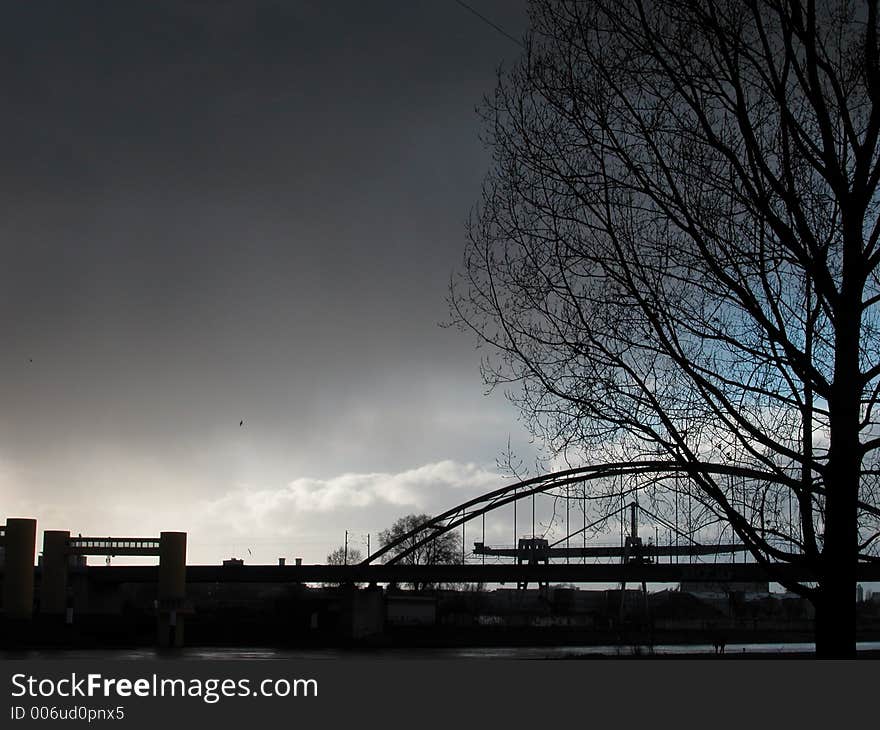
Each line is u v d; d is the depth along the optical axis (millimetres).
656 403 18094
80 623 142125
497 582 156375
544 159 18828
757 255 18078
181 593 145000
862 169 17078
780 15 17188
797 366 17391
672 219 17781
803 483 17672
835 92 17281
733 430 17688
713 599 192875
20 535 139875
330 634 155250
